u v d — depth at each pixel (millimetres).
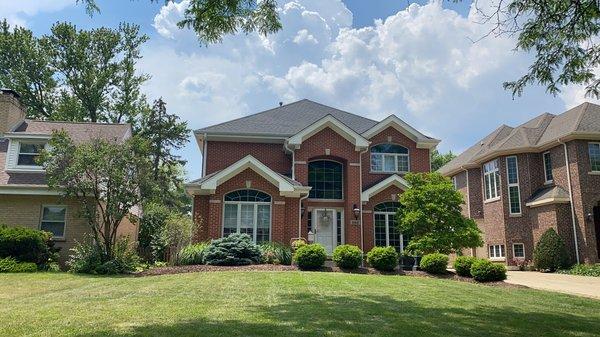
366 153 24156
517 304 10055
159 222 25406
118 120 40156
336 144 22406
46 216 18875
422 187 19000
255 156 23719
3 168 19734
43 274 14641
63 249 18422
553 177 24500
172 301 8820
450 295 10930
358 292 10812
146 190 16469
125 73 39781
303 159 22125
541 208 24125
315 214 22359
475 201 30344
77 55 37344
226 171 19609
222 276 13469
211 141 23688
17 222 18625
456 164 33500
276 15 8492
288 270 15875
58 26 36781
